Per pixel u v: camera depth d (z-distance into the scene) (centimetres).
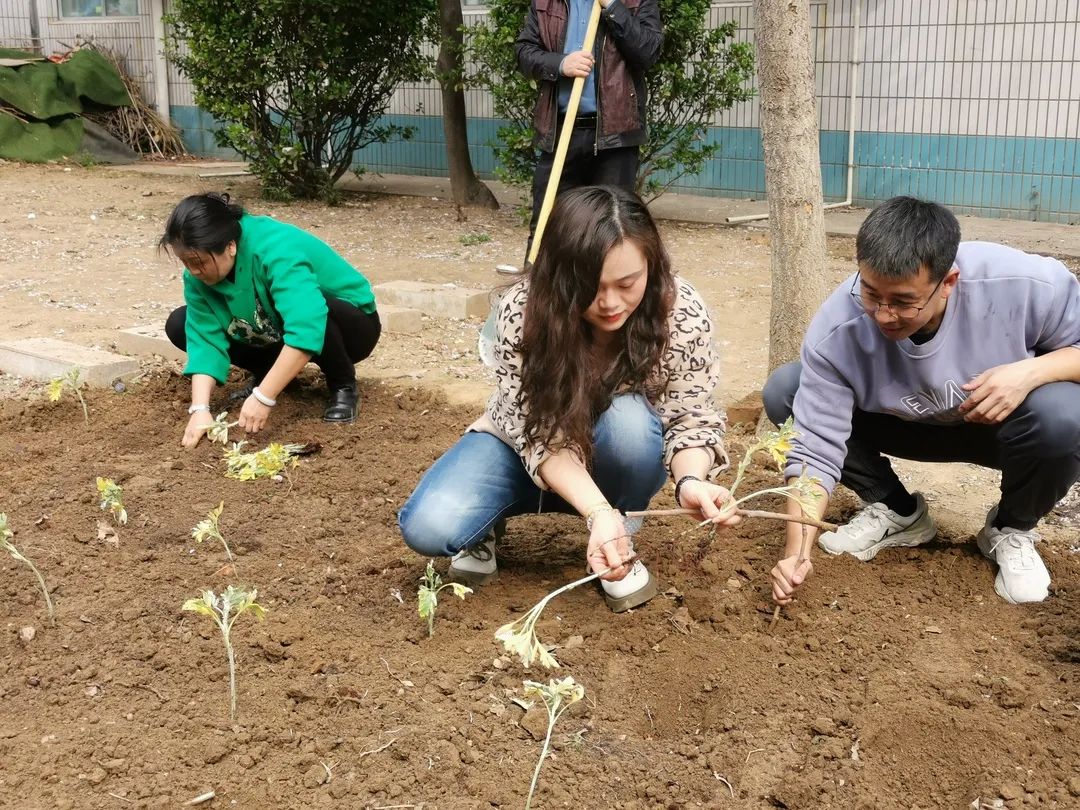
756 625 308
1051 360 296
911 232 260
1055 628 304
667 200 1170
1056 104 979
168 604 320
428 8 1128
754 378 550
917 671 287
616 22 743
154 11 1544
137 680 282
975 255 296
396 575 339
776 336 438
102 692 278
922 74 1040
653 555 347
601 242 251
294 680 282
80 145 1456
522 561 353
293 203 1158
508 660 291
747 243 941
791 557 299
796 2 408
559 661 291
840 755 254
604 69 759
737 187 1173
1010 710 271
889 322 276
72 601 323
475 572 333
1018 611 316
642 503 314
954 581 331
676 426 300
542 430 280
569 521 384
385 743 257
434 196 1230
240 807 238
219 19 1100
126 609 316
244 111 1098
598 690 280
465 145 1144
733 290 762
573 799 241
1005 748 256
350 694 273
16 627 308
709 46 958
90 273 810
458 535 309
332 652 295
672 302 279
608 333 282
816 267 429
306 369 545
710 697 278
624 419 292
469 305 677
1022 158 1005
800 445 309
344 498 399
